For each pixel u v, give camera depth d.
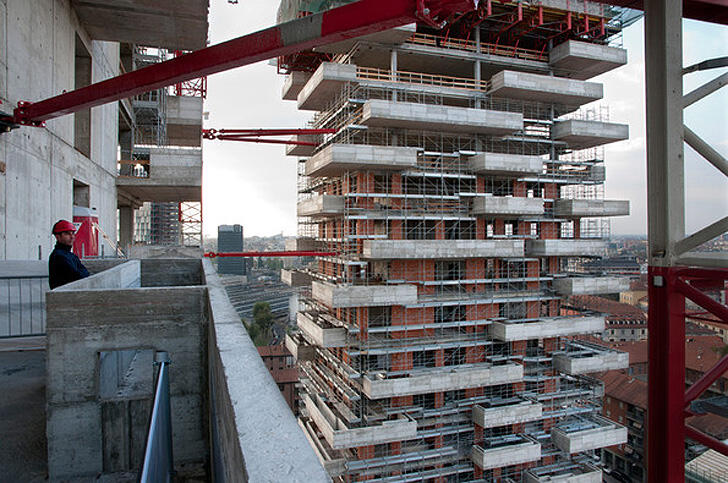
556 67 41.16
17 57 14.86
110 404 5.58
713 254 7.29
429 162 36.03
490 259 38.19
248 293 152.62
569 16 37.97
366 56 37.88
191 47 25.67
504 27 38.91
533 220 38.75
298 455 1.66
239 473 1.85
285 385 59.50
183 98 41.84
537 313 38.38
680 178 7.81
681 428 7.51
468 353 35.91
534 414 33.69
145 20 22.36
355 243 35.16
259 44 8.84
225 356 3.25
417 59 38.50
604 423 37.69
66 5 19.88
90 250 20.95
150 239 59.03
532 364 38.44
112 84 10.94
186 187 30.06
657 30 8.05
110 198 28.02
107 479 5.35
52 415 5.41
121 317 5.70
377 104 31.33
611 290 38.47
